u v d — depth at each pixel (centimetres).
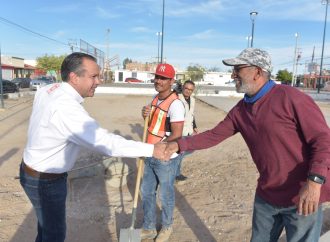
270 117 225
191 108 557
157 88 358
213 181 572
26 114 1410
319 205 224
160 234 374
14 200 481
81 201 490
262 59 229
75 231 404
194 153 768
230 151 789
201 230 404
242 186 542
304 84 6644
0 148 804
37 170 242
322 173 199
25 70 6700
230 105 2070
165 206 369
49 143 237
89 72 243
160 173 359
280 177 230
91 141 235
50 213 254
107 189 536
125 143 248
